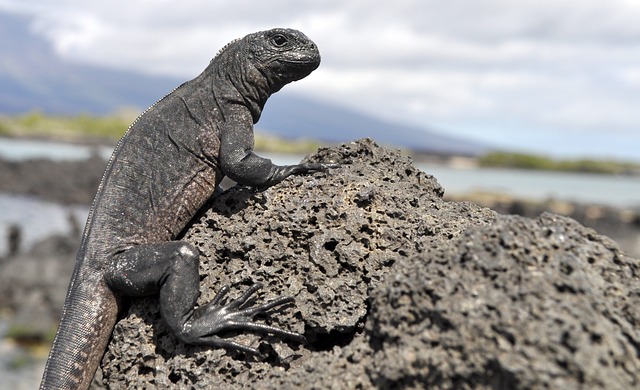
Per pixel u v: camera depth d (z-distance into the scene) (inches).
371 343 40.7
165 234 45.5
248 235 44.2
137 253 43.7
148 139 45.9
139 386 42.8
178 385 42.4
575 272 38.9
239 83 46.9
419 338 39.1
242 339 42.4
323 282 42.8
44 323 106.6
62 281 122.0
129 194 45.1
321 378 40.3
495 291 38.8
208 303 43.2
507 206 259.9
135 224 44.9
